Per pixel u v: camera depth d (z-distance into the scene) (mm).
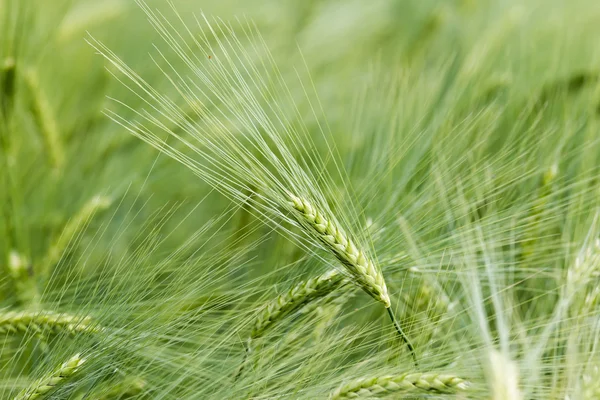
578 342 1002
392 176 1114
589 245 1049
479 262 1077
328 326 1047
